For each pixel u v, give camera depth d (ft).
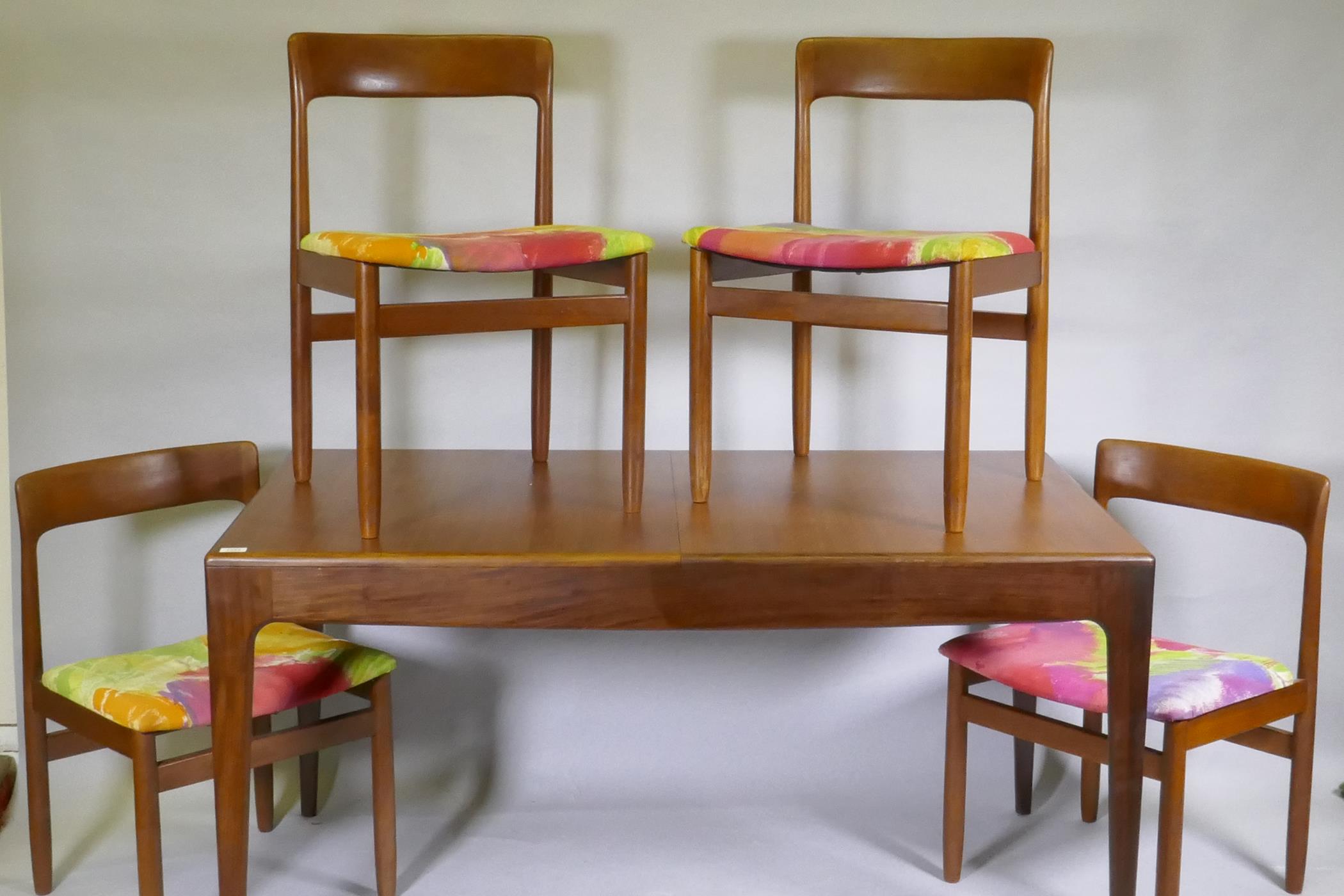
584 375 7.98
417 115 7.68
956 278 5.93
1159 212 7.89
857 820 7.94
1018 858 7.52
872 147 7.79
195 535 8.02
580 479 7.20
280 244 7.78
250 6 7.55
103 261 7.73
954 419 6.07
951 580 5.90
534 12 7.64
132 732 6.15
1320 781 8.32
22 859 7.42
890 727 8.29
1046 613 5.95
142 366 7.86
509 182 7.77
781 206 7.85
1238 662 6.73
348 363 7.89
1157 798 8.19
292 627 7.07
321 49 6.92
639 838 7.72
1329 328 8.01
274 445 7.99
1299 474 6.78
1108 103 7.79
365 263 5.78
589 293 7.97
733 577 5.88
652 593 5.88
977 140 7.79
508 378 7.98
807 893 7.14
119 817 7.87
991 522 6.40
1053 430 8.11
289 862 7.39
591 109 7.73
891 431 8.09
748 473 7.39
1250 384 8.07
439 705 8.15
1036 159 6.93
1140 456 7.34
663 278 7.92
